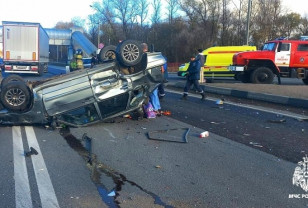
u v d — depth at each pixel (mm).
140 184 5508
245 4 59250
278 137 8469
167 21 68438
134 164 6445
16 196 5035
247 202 4887
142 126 9625
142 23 77500
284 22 59531
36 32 28812
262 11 58344
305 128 9523
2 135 8555
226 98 16047
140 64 9617
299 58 20078
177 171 6086
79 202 4852
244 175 5906
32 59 29016
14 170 6082
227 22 61000
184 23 66312
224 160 6684
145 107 10680
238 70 20188
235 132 8984
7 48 28625
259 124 10008
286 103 13883
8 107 8914
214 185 5477
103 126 9570
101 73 9211
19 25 28547
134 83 9508
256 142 7988
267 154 7066
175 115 11359
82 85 9062
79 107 9102
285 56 20016
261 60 20250
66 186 5406
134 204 4797
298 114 11734
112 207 4699
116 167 6281
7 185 5426
